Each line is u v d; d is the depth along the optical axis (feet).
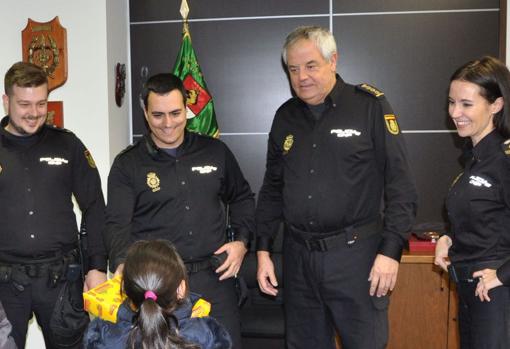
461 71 6.07
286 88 10.66
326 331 7.23
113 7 9.97
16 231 7.43
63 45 9.55
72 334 7.64
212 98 10.61
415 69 10.41
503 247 5.98
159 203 6.97
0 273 7.38
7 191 7.48
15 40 9.70
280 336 9.44
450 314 9.33
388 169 6.81
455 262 6.38
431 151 10.50
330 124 6.98
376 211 7.03
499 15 10.16
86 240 8.05
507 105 5.92
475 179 6.07
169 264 4.83
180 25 10.78
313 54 6.66
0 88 9.76
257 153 10.82
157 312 4.54
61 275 7.59
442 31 10.31
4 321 5.21
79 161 8.04
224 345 5.08
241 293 7.47
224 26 10.69
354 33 10.45
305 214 6.98
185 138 7.24
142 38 10.82
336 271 6.86
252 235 7.56
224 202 7.79
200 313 5.17
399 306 9.46
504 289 5.87
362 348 6.90
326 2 10.45
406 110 10.48
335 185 6.84
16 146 7.62
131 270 4.78
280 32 10.59
